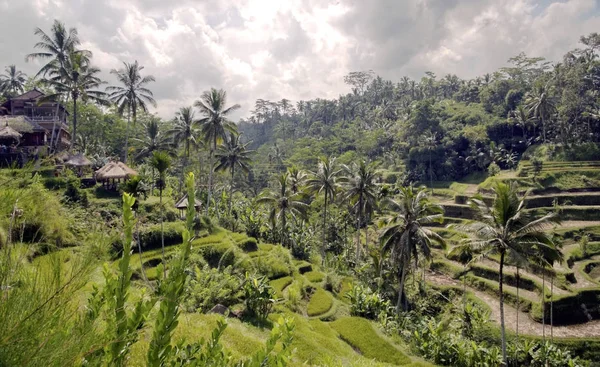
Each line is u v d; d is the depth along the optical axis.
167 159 26.95
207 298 25.12
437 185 80.94
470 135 83.56
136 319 3.91
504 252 25.61
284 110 169.50
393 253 33.81
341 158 88.88
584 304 37.84
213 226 44.12
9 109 48.66
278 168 99.62
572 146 72.25
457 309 38.53
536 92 82.00
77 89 43.00
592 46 83.44
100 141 69.19
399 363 25.17
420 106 91.19
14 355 2.47
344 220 62.44
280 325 5.06
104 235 3.41
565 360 28.75
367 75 156.88
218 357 4.79
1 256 2.71
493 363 26.83
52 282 2.79
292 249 50.47
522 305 39.16
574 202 59.94
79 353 2.89
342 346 24.73
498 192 25.94
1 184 3.01
